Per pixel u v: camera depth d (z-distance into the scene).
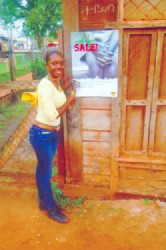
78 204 3.18
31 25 16.44
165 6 2.48
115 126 2.88
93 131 3.00
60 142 3.19
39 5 16.06
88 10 2.59
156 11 2.51
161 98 2.77
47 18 16.09
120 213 2.98
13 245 2.58
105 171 3.16
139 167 3.00
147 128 2.89
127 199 3.21
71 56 2.75
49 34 17.00
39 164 2.79
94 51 2.66
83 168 3.21
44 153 2.64
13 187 3.64
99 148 3.06
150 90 2.73
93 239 2.62
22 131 3.96
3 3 17.78
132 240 2.59
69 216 2.99
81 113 2.95
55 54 2.37
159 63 2.62
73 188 3.30
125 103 2.83
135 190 3.15
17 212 3.11
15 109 8.40
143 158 2.95
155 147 2.99
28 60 25.88
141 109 2.84
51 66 2.39
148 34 2.55
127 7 2.54
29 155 4.66
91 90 2.80
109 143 3.01
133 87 2.77
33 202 3.30
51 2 15.77
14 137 4.02
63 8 2.63
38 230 2.79
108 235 2.67
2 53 10.38
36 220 2.95
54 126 2.59
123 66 2.69
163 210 2.99
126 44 2.60
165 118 2.84
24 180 3.79
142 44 2.61
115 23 2.52
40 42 17.30
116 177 3.11
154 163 2.92
